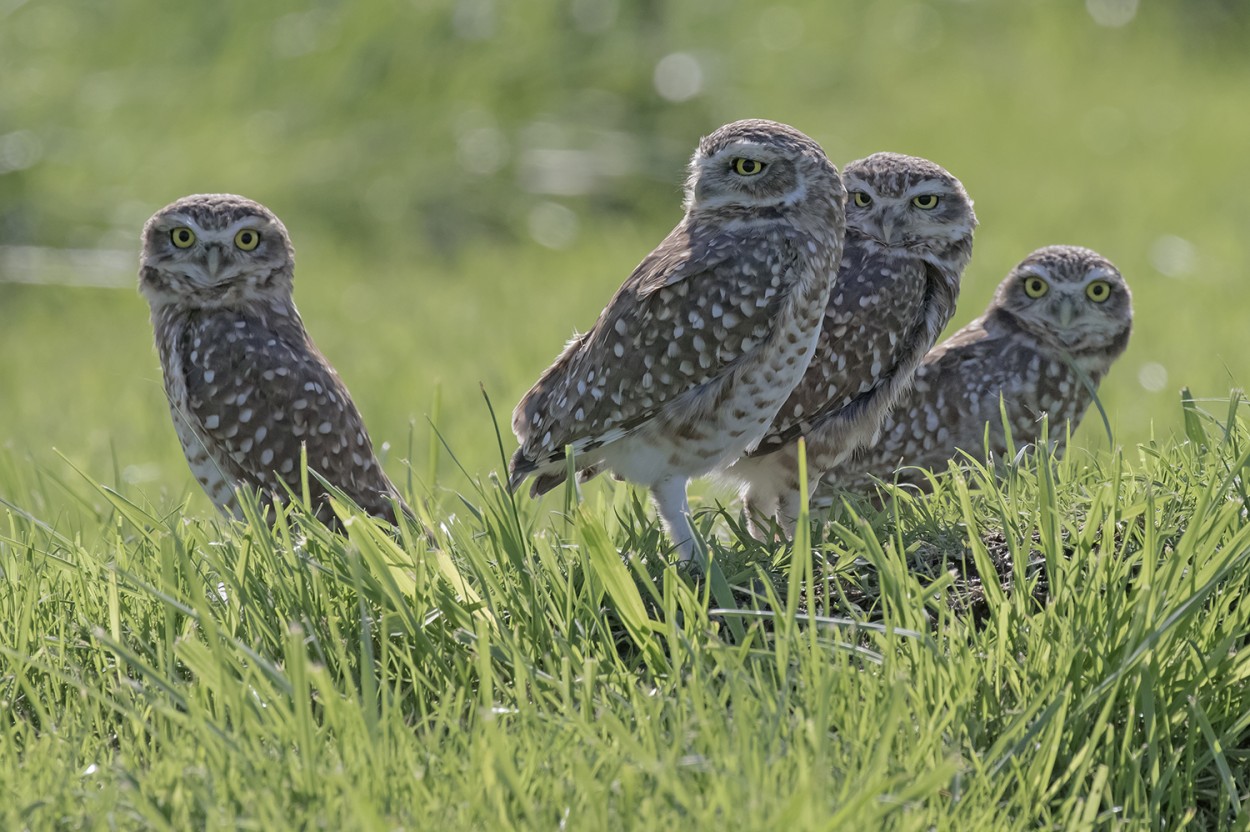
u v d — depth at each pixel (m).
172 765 6.39
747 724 6.28
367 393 16.47
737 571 8.32
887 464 10.94
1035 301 11.20
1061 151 32.94
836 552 8.09
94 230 26.23
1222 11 42.81
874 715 6.66
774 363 9.19
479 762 6.25
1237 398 8.85
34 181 26.94
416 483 10.25
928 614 7.88
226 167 28.52
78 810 6.28
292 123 30.08
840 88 36.03
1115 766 6.77
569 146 29.89
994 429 11.03
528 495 9.64
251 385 10.29
